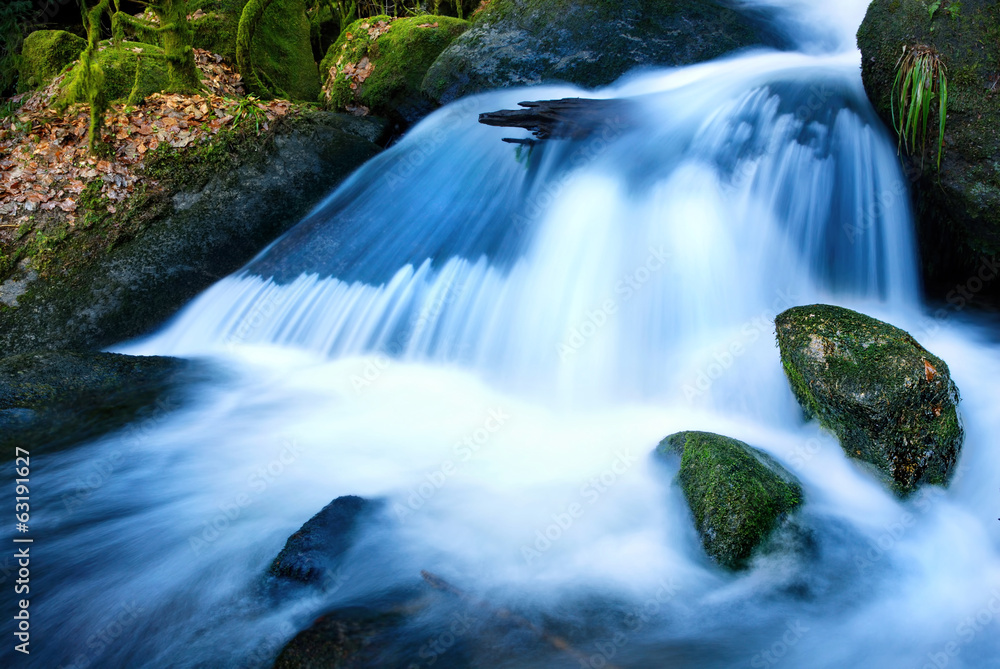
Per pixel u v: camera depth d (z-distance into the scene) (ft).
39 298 23.48
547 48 29.66
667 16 28.73
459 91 30.89
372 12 45.83
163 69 30.71
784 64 25.89
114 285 24.02
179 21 29.48
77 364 18.98
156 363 20.11
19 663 11.27
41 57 32.71
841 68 23.40
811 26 30.55
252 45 35.53
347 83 35.73
